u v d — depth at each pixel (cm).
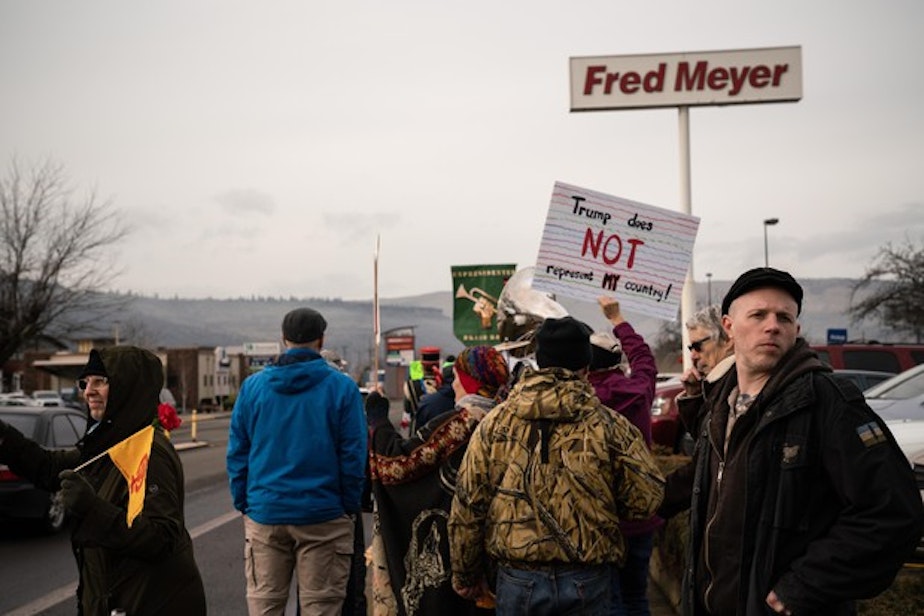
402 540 439
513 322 512
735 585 298
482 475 367
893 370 1438
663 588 724
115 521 347
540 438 359
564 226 511
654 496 361
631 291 512
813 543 284
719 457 316
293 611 695
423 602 431
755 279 309
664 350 4894
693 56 1942
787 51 1933
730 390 327
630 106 1945
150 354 387
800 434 289
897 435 681
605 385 484
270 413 520
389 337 4744
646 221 512
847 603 293
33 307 3731
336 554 527
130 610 364
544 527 353
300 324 526
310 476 516
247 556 532
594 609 357
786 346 303
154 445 378
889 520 272
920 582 511
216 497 1467
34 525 1119
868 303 3928
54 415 1179
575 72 1959
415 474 436
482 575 388
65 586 827
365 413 505
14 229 3697
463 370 452
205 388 9494
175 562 373
